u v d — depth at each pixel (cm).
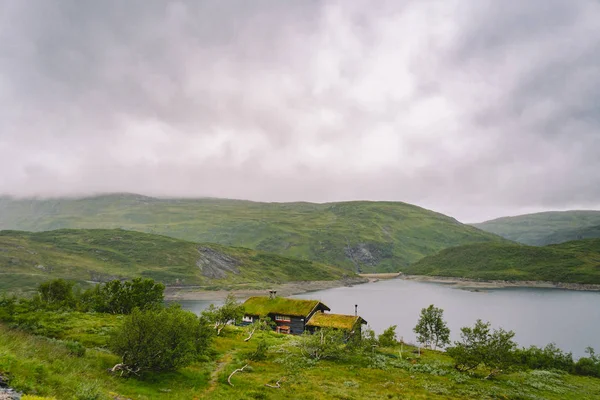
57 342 3444
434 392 4150
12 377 1902
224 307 6969
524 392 4569
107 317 6075
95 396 2111
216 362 4478
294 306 8488
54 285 7631
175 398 2827
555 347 10050
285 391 3572
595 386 5544
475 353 5384
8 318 4888
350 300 19912
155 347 3216
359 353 6162
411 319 13712
